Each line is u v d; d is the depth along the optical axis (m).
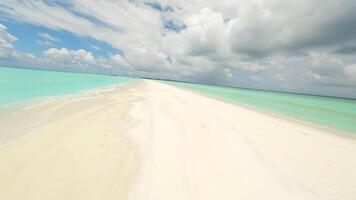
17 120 6.25
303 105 23.62
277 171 3.90
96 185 3.11
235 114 10.02
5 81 18.25
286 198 3.07
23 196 2.79
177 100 14.18
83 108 8.84
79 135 5.24
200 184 3.28
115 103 10.91
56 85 20.36
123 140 5.09
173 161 4.04
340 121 11.84
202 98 18.30
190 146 4.91
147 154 4.30
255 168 3.96
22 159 3.74
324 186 3.48
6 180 3.08
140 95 16.38
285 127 7.85
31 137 4.85
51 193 2.88
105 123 6.57
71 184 3.11
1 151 3.99
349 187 3.49
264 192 3.18
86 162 3.82
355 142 6.44
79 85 23.89
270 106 18.33
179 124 6.94
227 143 5.28
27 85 16.88
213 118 8.38
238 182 3.41
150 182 3.25
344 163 4.52
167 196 2.92
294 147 5.38
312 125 9.41
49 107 8.51
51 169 3.49
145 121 7.12
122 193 2.95
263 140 5.79
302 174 3.86
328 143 6.00
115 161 3.92
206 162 4.09
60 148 4.35
